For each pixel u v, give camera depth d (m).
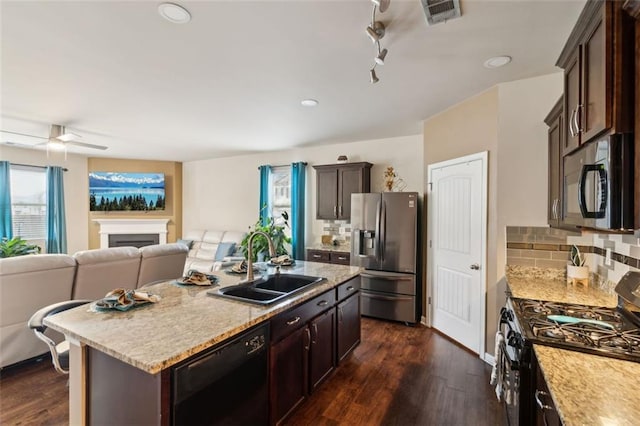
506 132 2.79
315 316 2.27
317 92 3.01
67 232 6.20
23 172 5.63
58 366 1.93
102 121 3.95
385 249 4.07
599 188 1.31
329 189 4.95
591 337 1.37
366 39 2.08
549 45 2.17
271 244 2.56
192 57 2.32
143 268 3.31
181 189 7.19
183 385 1.26
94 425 1.47
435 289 3.72
